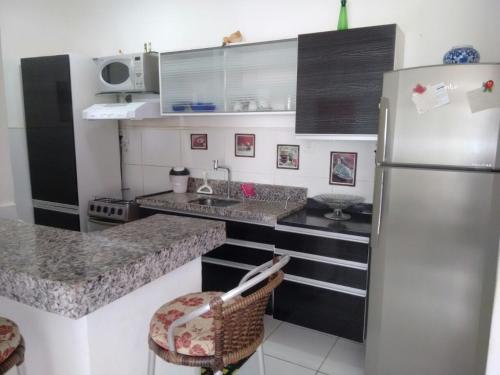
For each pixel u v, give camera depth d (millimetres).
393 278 2000
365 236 2330
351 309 2445
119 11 3775
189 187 3656
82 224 3521
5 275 1126
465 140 1757
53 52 3861
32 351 1341
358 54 2406
